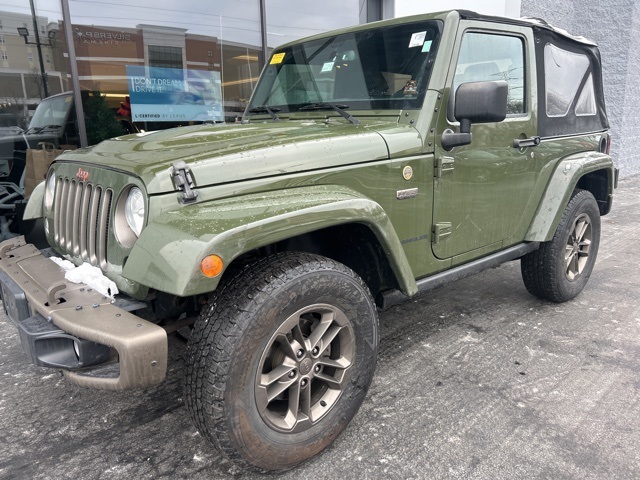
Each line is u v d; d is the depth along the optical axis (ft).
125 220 6.24
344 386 6.88
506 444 7.07
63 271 6.77
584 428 7.41
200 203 5.89
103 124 17.67
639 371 9.11
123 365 5.18
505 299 12.87
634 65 32.19
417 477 6.45
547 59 10.71
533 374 9.05
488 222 9.56
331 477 6.48
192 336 5.88
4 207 15.87
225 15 20.20
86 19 16.70
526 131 10.02
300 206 6.06
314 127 8.22
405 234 7.96
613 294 13.12
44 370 9.61
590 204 12.09
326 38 10.12
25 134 16.37
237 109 21.43
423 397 8.33
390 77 8.68
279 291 5.83
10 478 6.66
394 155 7.59
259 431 5.99
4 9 15.40
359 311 6.79
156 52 18.57
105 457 7.06
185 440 7.42
